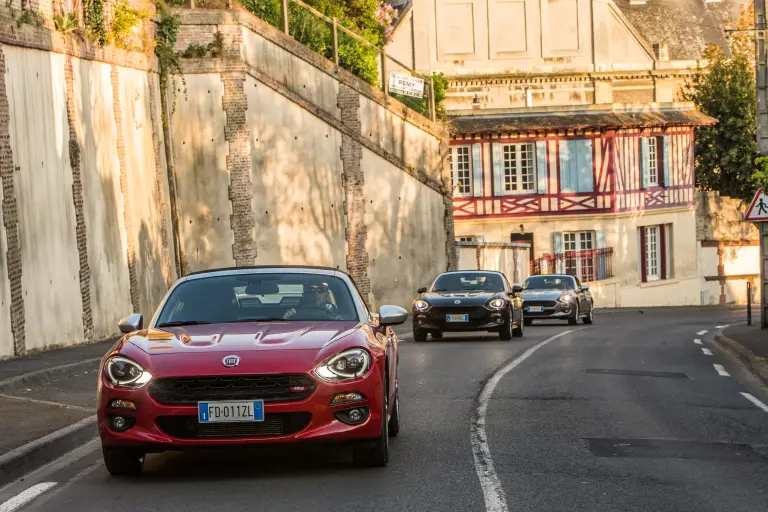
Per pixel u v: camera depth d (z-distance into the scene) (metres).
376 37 45.03
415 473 9.08
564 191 52.81
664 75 60.75
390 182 36.88
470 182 53.03
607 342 25.64
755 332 27.34
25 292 20.48
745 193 61.72
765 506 7.88
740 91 59.91
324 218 35.91
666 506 7.87
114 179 27.44
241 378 8.69
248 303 10.29
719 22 71.44
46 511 7.88
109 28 27.86
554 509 7.75
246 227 34.84
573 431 11.51
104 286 25.98
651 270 55.44
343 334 9.38
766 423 12.37
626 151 53.53
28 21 21.41
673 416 12.84
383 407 9.15
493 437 11.05
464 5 59.47
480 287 26.94
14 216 20.11
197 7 34.59
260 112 35.06
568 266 52.38
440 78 50.53
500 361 19.94
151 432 8.64
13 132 20.36
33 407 13.18
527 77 59.19
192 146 34.47
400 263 37.06
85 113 25.20
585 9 60.06
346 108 36.12
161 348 9.02
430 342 25.84
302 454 10.12
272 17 36.09
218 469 9.44
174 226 34.03
